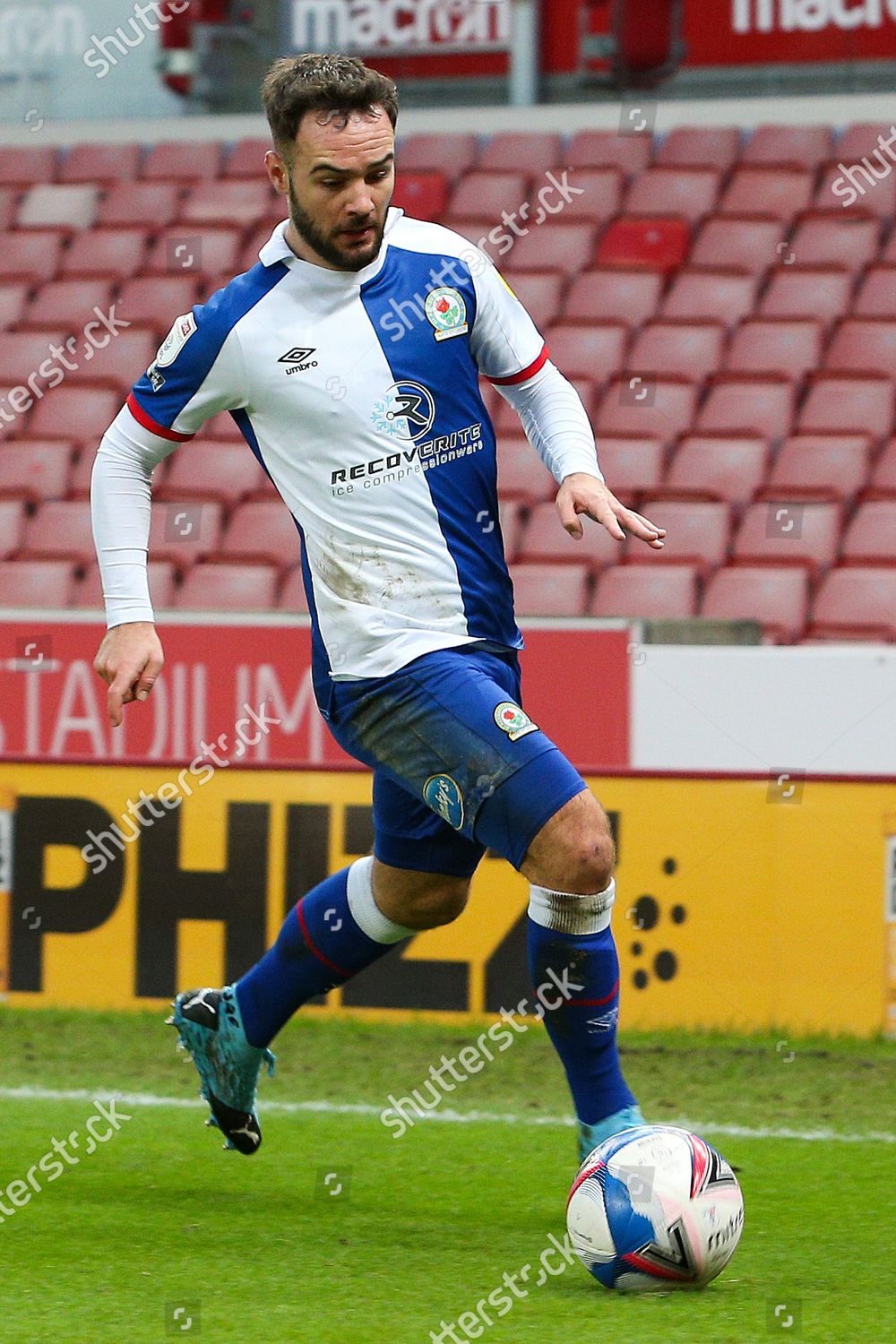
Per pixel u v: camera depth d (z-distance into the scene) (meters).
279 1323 9.95
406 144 43.88
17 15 47.16
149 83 46.94
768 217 40.22
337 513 11.71
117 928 21.55
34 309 41.97
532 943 11.65
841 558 32.41
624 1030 20.30
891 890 19.72
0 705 27.56
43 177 46.28
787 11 42.38
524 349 12.30
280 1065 18.52
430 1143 15.17
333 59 11.25
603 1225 10.56
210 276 41.84
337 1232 12.16
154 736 27.05
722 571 31.23
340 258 11.47
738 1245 11.73
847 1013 19.80
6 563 34.16
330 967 12.86
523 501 34.44
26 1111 16.38
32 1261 11.36
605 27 43.47
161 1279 10.92
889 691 23.95
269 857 21.16
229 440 37.28
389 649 11.57
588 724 25.05
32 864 21.77
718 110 42.53
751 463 34.34
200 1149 14.91
